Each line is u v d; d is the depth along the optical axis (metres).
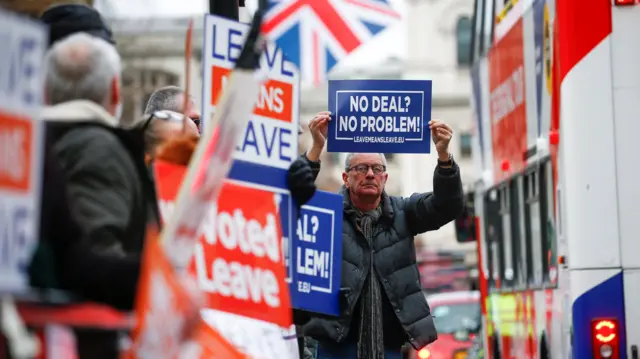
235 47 7.76
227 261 7.21
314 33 10.52
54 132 5.70
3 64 4.43
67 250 5.21
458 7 94.75
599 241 10.88
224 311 7.15
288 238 7.91
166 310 5.02
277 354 7.33
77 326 4.88
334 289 10.04
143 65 44.50
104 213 5.54
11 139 4.47
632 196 10.91
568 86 10.96
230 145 5.62
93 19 6.20
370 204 11.02
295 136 7.88
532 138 12.29
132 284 5.26
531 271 12.77
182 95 8.87
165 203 6.95
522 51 12.75
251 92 5.62
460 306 25.48
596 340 10.79
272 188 7.71
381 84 11.15
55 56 5.92
